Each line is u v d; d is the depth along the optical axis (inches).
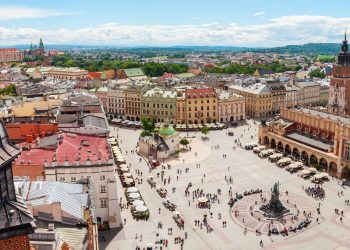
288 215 5187.0
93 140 5182.1
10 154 1202.6
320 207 5433.1
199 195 5895.7
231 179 6550.2
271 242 4532.5
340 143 6530.5
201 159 7706.7
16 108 7283.5
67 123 5777.6
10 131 5132.9
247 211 5344.5
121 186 6181.1
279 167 7180.1
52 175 4308.6
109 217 4758.9
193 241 4576.8
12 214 1167.6
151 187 6230.3
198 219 5132.9
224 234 4739.2
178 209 5438.0
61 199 2903.5
